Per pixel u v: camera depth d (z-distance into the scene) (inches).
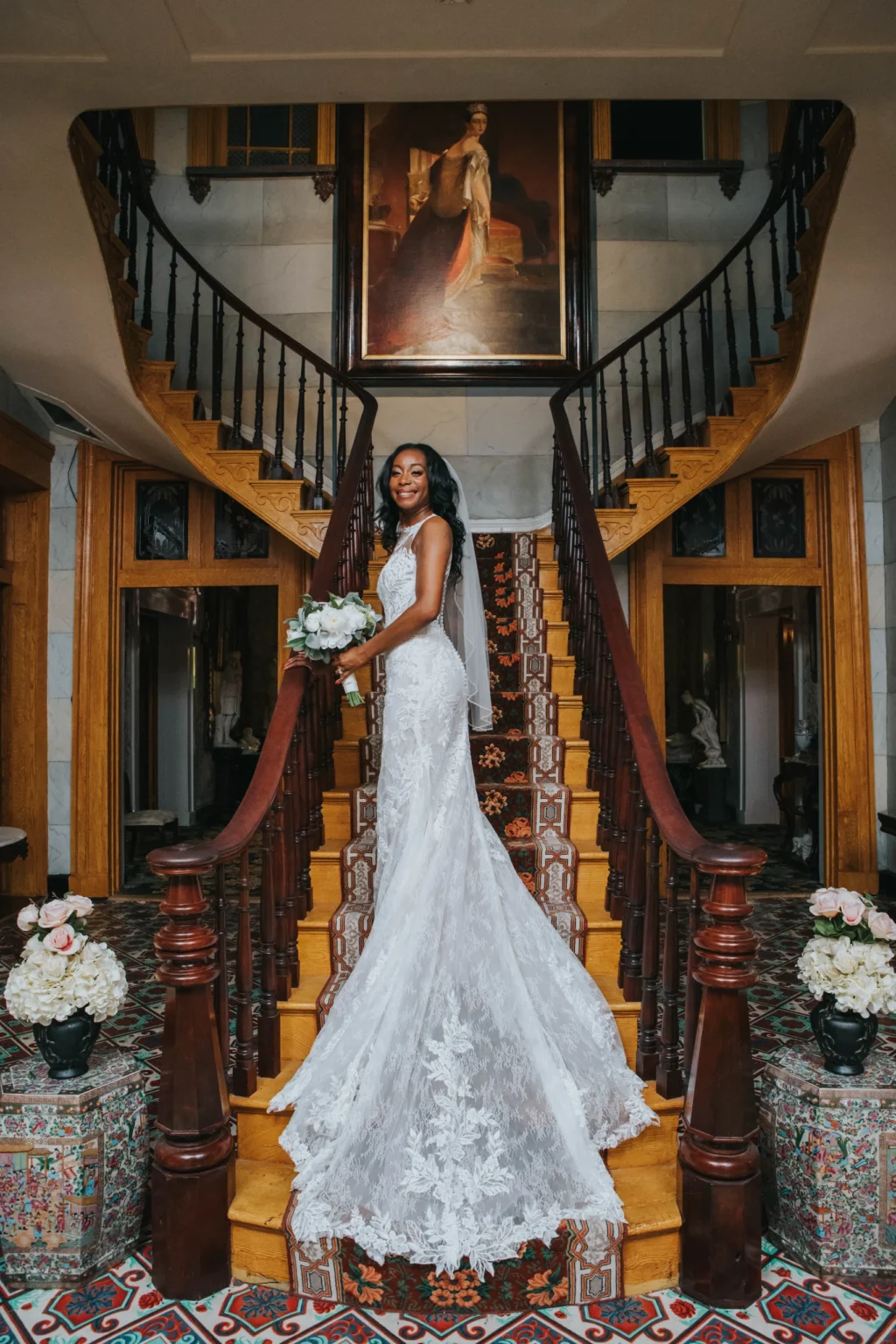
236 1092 98.6
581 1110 88.8
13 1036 144.0
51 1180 86.1
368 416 195.9
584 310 272.2
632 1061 107.3
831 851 247.9
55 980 90.5
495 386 272.2
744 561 257.1
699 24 122.4
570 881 128.4
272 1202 88.3
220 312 221.6
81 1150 86.4
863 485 249.8
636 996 109.3
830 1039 91.8
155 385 212.1
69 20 121.3
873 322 192.7
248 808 97.0
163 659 390.9
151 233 213.9
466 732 107.7
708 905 85.0
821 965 92.2
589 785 146.3
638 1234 84.5
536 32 124.1
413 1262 79.7
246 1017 98.7
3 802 242.4
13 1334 79.4
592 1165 86.2
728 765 406.6
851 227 171.5
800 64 131.8
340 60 129.0
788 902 234.2
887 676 245.4
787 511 259.3
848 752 246.8
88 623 248.1
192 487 258.8
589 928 118.4
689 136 278.4
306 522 214.1
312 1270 84.6
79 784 244.8
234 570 257.6
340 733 167.2
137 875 273.4
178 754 390.6
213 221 275.7
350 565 167.2
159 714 390.3
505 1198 82.9
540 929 106.2
